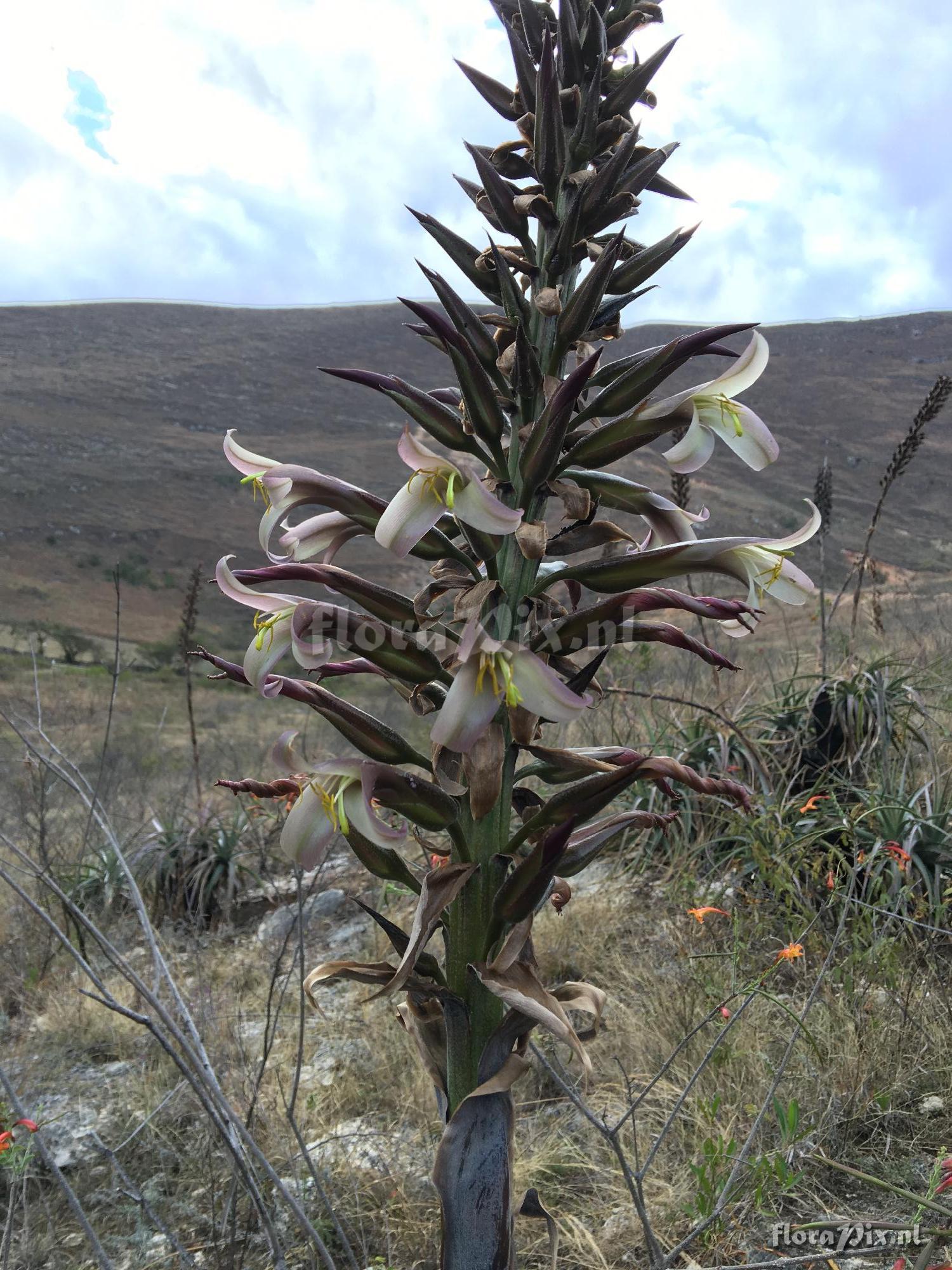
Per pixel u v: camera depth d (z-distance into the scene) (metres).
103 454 117.38
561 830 1.58
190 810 7.52
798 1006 3.82
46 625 49.62
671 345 1.69
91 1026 4.52
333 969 1.90
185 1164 3.42
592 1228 2.99
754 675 7.33
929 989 3.72
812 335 165.75
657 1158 3.20
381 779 1.63
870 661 6.41
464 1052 1.79
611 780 1.62
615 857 5.82
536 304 1.76
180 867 6.29
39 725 3.19
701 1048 3.58
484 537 1.75
